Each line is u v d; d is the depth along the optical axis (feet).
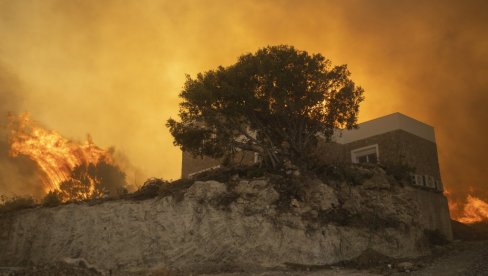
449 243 81.82
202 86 67.92
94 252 63.36
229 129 70.23
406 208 72.13
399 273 47.09
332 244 57.11
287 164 66.74
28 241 72.49
